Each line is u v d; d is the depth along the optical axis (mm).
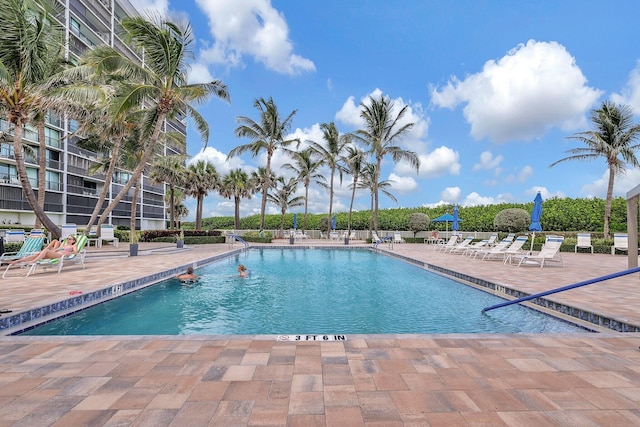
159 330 4777
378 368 2736
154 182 27922
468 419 1989
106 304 6008
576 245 16672
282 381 2482
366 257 15734
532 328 4922
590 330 4535
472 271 9273
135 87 12602
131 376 2553
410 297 7020
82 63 12555
